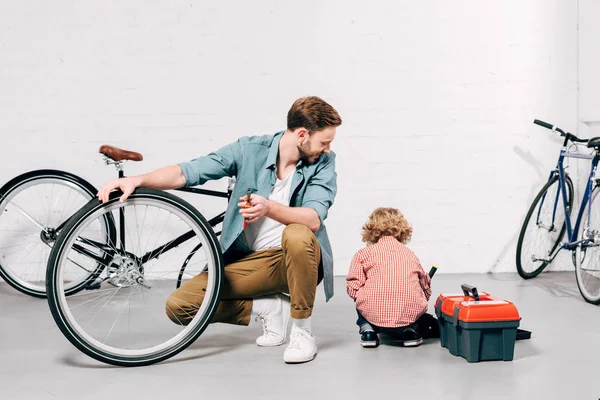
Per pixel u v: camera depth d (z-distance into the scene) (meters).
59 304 2.25
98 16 3.96
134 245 3.98
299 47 3.99
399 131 4.04
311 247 2.29
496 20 4.02
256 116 4.01
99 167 4.01
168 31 3.97
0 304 3.40
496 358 2.37
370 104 4.02
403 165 4.05
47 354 2.50
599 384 2.12
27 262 4.00
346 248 4.06
